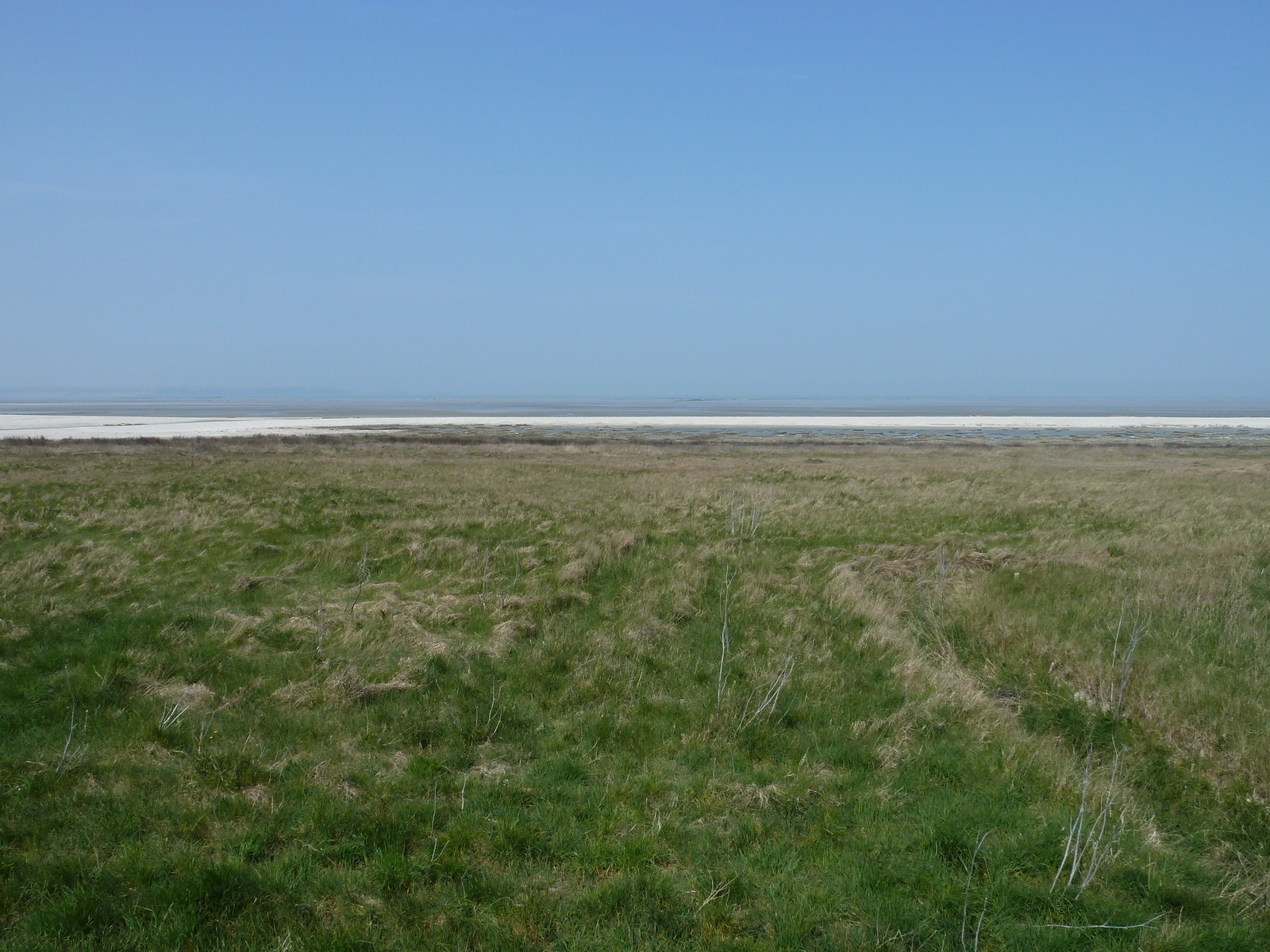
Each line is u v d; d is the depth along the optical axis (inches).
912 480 1210.0
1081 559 622.8
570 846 230.1
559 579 536.4
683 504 919.7
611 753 294.2
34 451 1625.2
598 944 188.7
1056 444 2331.4
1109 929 200.4
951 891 211.8
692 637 428.5
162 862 212.7
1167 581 520.7
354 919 194.7
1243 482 1201.4
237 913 196.5
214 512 757.9
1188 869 230.1
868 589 542.0
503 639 414.9
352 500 879.1
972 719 328.5
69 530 668.1
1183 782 283.4
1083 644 409.7
